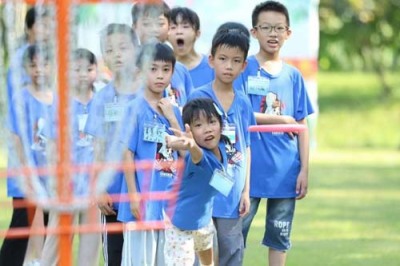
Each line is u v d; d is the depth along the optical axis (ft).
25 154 29.94
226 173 43.96
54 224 37.42
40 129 34.47
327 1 174.70
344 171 108.99
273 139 51.01
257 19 51.96
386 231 72.33
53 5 28.60
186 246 44.24
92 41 31.27
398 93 198.08
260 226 74.28
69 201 29.17
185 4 80.28
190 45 53.36
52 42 29.07
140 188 44.09
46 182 30.01
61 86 28.43
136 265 44.19
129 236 44.21
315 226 74.38
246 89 51.70
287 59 100.99
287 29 52.11
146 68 31.76
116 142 30.76
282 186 51.13
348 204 85.35
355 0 174.81
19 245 46.62
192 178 43.11
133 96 32.17
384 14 177.27
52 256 44.75
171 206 43.42
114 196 45.60
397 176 105.09
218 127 43.27
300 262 60.49
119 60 31.65
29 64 34.06
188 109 43.19
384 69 209.67
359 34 180.24
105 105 32.91
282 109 51.96
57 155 29.14
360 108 182.80
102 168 29.99
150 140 44.70
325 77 235.61
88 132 35.40
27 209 45.52
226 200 46.50
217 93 46.85
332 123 165.78
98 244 46.44
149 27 32.30
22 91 31.40
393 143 145.28
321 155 126.52
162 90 45.09
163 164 44.14
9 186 45.11
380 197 89.66
